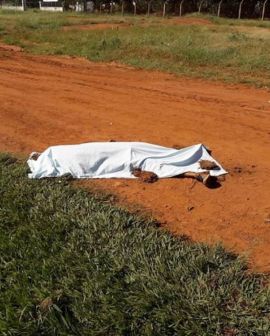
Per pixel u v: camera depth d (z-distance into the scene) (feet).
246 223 13.43
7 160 18.38
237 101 28.71
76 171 16.81
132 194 15.51
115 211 14.05
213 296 10.16
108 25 73.36
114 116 24.67
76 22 77.56
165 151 17.69
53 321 10.16
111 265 11.55
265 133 21.47
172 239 12.59
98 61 47.34
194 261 11.32
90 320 10.11
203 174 16.19
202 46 48.32
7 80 35.40
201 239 12.77
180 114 25.05
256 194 15.06
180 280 10.78
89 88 32.45
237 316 9.69
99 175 16.84
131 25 72.38
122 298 10.46
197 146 17.67
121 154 17.38
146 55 47.52
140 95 30.17
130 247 12.18
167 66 42.39
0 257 12.32
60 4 142.00
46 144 20.58
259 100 29.14
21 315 10.41
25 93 30.73
